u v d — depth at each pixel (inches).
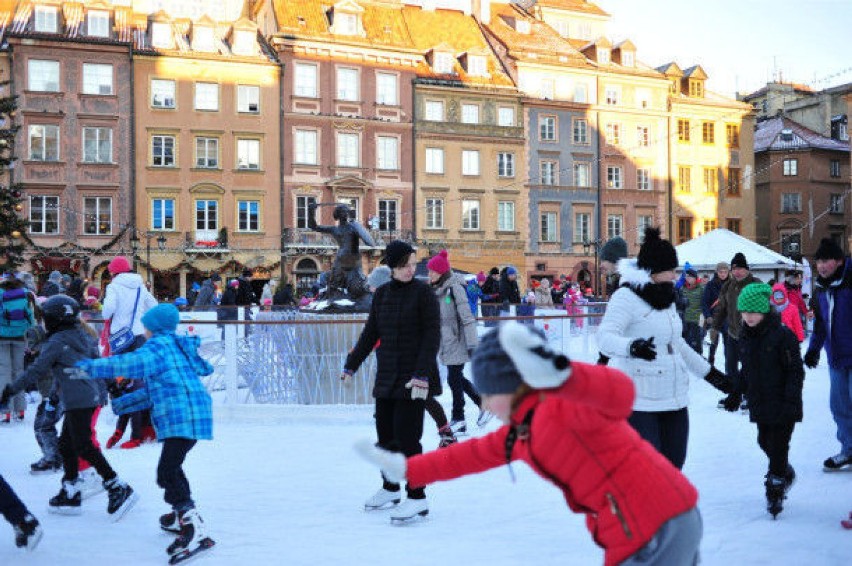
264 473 279.9
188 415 201.8
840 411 276.4
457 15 2050.9
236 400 402.3
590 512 108.7
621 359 191.8
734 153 2169.0
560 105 1940.2
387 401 233.9
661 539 102.4
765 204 2278.5
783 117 2411.4
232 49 1649.9
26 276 476.7
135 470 289.9
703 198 2123.5
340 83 1727.4
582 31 2231.8
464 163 1843.0
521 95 1889.8
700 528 106.3
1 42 1508.4
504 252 1878.7
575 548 192.9
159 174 1581.0
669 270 191.6
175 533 210.4
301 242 1668.3
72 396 227.0
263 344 410.3
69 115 1520.7
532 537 202.8
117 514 225.6
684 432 193.8
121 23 1617.9
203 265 1596.9
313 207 458.6
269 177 1656.0
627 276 193.3
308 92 1704.0
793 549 191.2
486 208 1862.7
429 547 195.0
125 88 1551.4
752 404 224.5
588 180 1980.8
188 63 1596.9
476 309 713.6
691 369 196.2
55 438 294.2
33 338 319.6
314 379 404.2
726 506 230.8
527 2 2278.5
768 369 221.3
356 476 274.8
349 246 455.2
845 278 270.7
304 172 1692.9
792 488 252.7
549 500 240.5
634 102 2049.7
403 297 229.9
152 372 202.2
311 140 1701.5
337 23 1745.8
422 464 111.9
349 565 181.9
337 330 403.9
